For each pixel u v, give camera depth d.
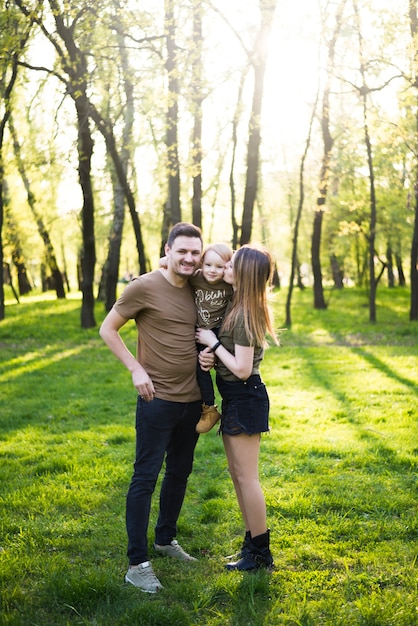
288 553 4.13
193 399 3.94
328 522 4.63
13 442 7.25
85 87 15.37
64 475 5.84
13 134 20.27
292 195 31.14
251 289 3.73
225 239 39.84
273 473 5.88
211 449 6.79
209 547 4.34
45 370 12.91
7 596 3.52
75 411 8.91
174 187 19.38
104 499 5.21
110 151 18.06
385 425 7.68
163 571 3.93
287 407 8.93
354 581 3.71
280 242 37.62
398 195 24.83
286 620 3.30
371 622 3.24
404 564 3.92
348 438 7.12
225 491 5.41
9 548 4.20
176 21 14.67
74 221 26.59
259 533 3.88
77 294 36.78
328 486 5.45
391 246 27.78
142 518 3.77
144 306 3.84
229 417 3.83
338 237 28.30
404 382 10.66
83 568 3.88
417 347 15.45
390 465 6.06
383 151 18.72
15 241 26.08
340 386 10.46
